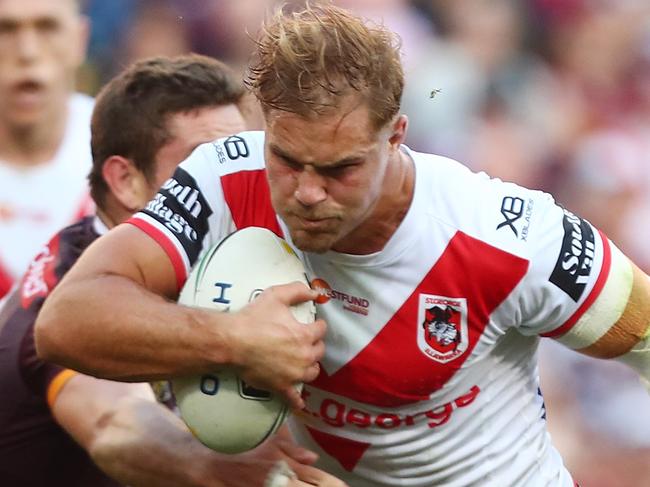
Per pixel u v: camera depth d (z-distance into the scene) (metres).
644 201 26.22
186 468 10.16
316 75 8.34
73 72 17.06
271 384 8.87
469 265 9.51
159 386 12.01
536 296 9.62
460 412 10.22
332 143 8.34
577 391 21.89
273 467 9.91
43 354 9.17
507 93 27.42
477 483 10.59
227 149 9.92
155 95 11.84
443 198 9.61
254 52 9.06
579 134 27.56
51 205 17.17
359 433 10.33
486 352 9.94
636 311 9.82
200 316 8.82
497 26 27.91
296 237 8.75
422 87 26.95
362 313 9.70
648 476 21.70
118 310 8.85
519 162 26.75
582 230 9.78
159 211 9.54
